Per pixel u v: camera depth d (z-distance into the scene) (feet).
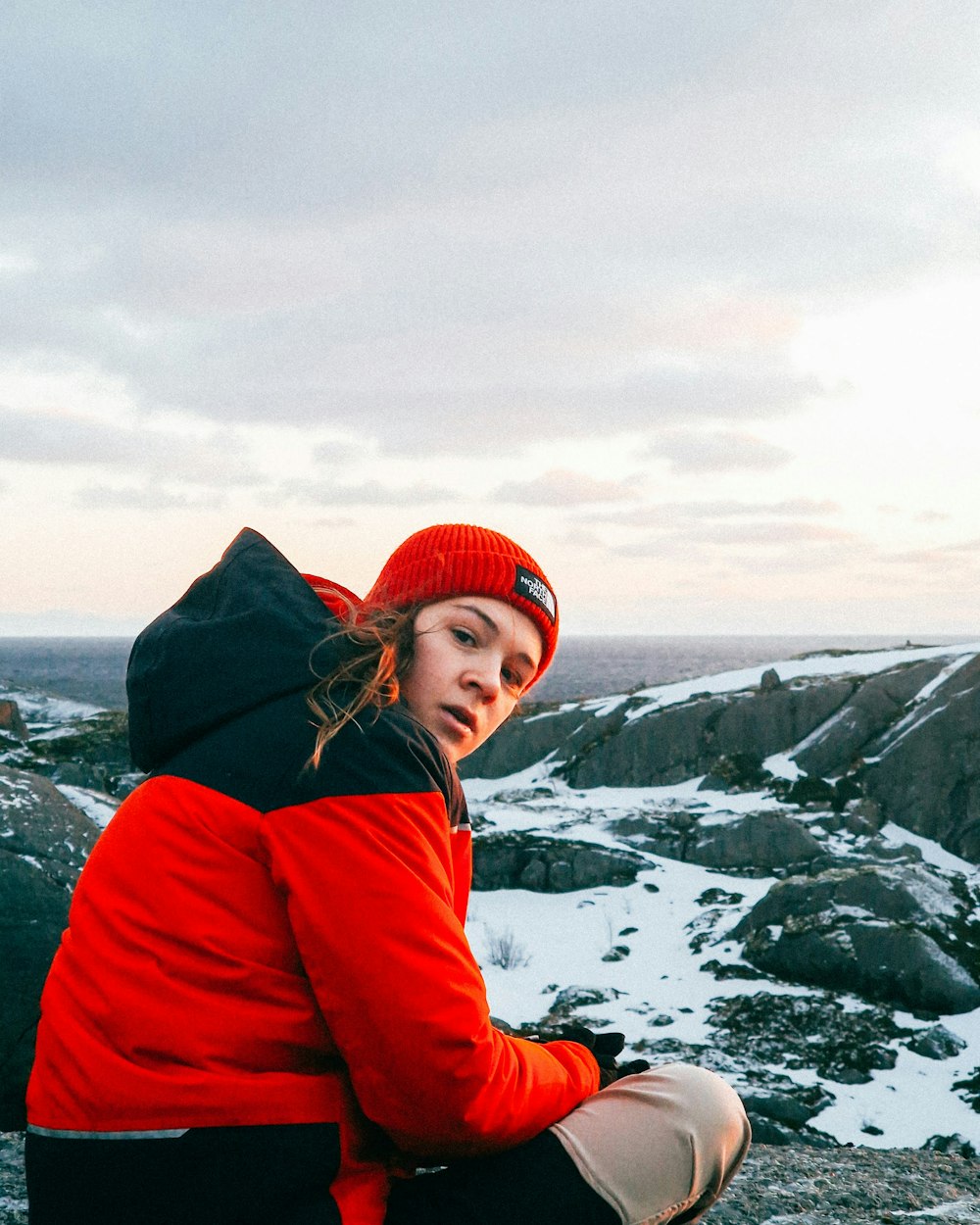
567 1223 4.48
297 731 4.57
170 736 4.82
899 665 79.92
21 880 16.12
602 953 47.62
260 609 4.88
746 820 60.75
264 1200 4.12
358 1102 4.50
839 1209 9.80
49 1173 4.28
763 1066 35.96
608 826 65.05
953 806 67.00
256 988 4.33
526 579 5.67
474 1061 4.24
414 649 5.49
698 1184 4.79
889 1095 33.73
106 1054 4.24
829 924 44.70
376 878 4.31
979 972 41.86
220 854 4.41
